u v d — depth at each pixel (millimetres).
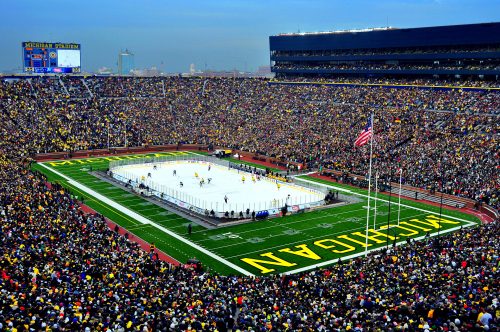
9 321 23984
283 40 153750
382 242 55531
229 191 79062
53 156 105062
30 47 129750
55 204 56406
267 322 26719
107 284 33406
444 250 42375
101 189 79188
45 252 37969
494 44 110562
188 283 36500
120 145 115875
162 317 26875
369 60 135750
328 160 96250
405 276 35938
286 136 111938
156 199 73875
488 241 43625
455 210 70062
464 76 117812
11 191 57469
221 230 59781
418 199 75812
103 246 44219
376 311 28812
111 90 135625
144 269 39969
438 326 24781
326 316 27500
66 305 27891
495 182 72750
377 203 73438
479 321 25016
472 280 32906
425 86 115938
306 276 40531
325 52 144875
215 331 25875
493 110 96375
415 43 123000
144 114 128500
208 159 106562
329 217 65750
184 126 127500
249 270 47125
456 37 114938
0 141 100438
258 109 130375
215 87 145875
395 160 88312
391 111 107562
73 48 136000
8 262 34469
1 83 123000
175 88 143750
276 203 70875
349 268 42031
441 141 89562
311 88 134500
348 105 118438
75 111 121188
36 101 119875
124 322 25984
